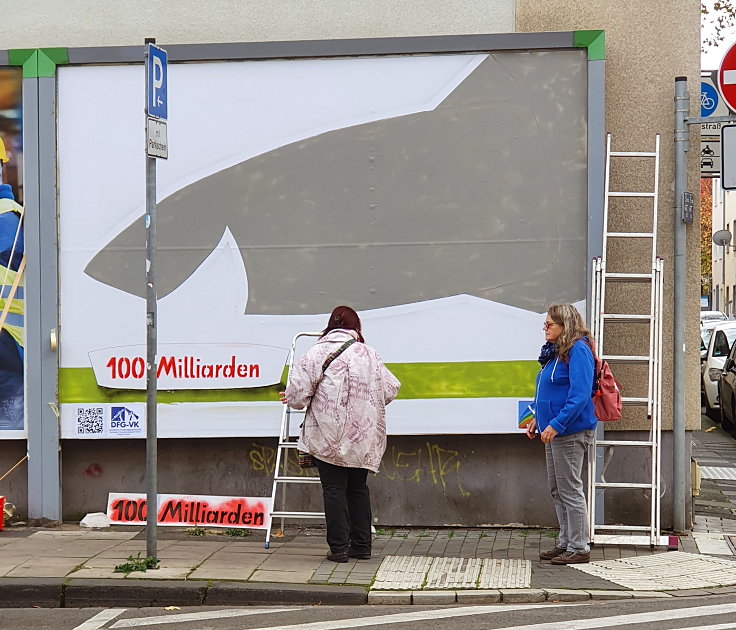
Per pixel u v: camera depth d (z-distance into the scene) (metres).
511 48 8.65
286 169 8.85
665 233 8.82
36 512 8.99
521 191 8.69
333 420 7.55
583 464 8.76
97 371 8.95
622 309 8.81
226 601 6.86
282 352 8.84
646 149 8.80
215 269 8.88
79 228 8.98
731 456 14.98
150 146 7.14
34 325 8.98
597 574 7.36
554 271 8.66
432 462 8.93
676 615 6.26
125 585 6.92
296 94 8.84
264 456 9.02
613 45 8.81
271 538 8.58
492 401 8.70
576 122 8.64
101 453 9.10
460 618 6.28
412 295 8.75
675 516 8.71
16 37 9.25
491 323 8.70
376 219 8.79
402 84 8.76
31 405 8.98
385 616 6.38
